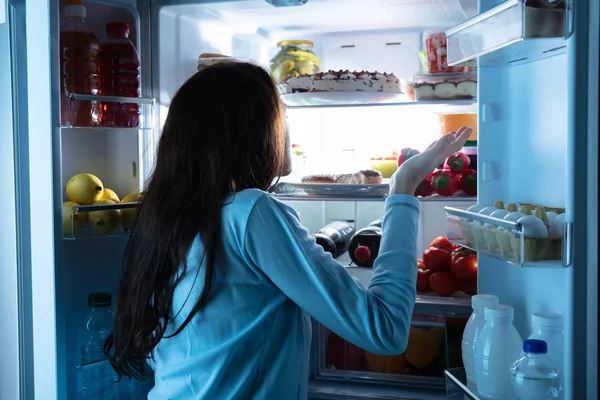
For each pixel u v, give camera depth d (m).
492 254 1.25
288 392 1.01
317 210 2.32
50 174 1.51
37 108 1.51
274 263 0.96
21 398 1.61
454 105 2.03
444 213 2.20
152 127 1.71
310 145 2.29
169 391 1.04
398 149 2.21
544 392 1.12
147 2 1.79
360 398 1.87
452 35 1.37
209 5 1.80
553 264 1.11
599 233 1.10
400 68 2.19
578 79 1.10
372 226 2.14
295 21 2.06
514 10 1.10
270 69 2.13
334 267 0.97
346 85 1.88
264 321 1.00
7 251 1.62
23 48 1.58
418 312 1.89
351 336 0.95
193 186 0.99
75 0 1.62
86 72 1.61
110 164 1.82
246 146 1.02
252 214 0.97
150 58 1.79
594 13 1.08
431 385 1.95
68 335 1.66
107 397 1.68
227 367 0.99
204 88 1.03
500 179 1.50
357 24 2.12
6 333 1.63
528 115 1.42
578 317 1.12
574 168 1.11
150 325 1.02
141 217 1.05
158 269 1.00
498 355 1.26
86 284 1.72
